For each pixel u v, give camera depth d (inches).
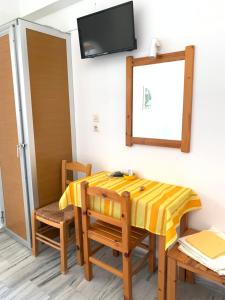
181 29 73.4
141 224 67.3
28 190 94.3
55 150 99.8
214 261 59.5
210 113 71.8
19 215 101.0
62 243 83.7
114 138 95.3
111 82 91.9
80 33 89.3
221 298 74.3
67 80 101.5
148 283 80.5
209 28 68.7
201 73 71.6
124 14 77.7
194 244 65.2
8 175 101.6
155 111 81.7
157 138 82.8
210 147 73.3
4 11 107.2
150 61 79.7
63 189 101.8
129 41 79.2
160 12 76.4
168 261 64.1
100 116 97.8
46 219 87.4
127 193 65.3
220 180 73.0
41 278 83.0
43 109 93.0
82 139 106.2
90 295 75.7
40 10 103.6
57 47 95.9
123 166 94.7
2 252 97.8
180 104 76.2
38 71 89.7
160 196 70.7
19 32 82.5
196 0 69.6
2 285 80.0
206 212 77.1
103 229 78.8
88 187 73.4
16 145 93.7
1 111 96.9
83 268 88.0
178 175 81.0
